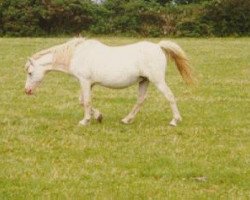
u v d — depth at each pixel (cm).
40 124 1395
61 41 3519
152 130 1345
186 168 1065
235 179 1012
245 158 1130
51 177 1007
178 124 1410
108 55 1333
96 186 971
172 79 2180
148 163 1094
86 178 1011
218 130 1362
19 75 2231
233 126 1405
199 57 2816
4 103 1661
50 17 4172
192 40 3859
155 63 1320
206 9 4253
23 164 1080
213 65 2553
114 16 4275
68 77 2191
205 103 1702
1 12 4194
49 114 1520
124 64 1320
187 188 968
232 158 1129
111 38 3956
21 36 4156
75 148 1188
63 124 1397
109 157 1132
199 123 1434
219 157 1138
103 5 4334
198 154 1155
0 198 910
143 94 1395
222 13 4206
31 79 1358
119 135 1293
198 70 2408
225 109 1616
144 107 1627
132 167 1075
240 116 1525
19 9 4200
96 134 1299
